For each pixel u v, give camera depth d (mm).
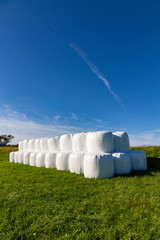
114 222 2602
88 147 6223
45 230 2408
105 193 3783
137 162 6363
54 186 4395
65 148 7297
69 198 3531
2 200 3496
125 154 5887
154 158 7992
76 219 2670
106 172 5109
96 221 2621
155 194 3686
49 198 3525
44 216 2791
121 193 3752
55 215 2807
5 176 5848
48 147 8570
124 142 6566
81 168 5812
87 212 2893
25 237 2320
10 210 3070
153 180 4805
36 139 9562
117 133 6711
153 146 10234
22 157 9711
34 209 3041
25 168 7512
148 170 6359
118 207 3064
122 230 2389
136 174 5637
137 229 2430
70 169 6168
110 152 6008
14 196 3656
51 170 6723
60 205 3146
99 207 3076
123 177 5180
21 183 4801
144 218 2701
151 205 3148
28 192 3908
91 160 5156
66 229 2447
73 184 4508
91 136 6129
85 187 4215
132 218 2684
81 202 3281
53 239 2234
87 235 2281
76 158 5926
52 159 7324
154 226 2469
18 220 2701
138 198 3479
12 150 16719
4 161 11453
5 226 2549
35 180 5094
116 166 5691
